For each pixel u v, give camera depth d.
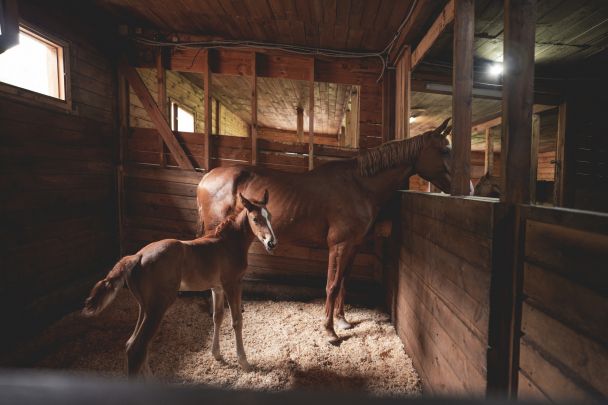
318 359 2.20
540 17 2.38
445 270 1.57
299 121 6.09
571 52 2.98
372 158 2.53
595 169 3.72
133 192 3.46
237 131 7.98
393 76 3.29
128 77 3.35
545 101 3.68
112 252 3.41
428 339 1.83
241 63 3.37
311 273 3.35
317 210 2.49
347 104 5.70
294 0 2.50
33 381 0.32
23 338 2.30
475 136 6.74
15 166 2.32
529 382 1.00
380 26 2.79
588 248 0.77
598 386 0.73
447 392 1.53
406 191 2.48
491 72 3.26
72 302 2.76
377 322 2.80
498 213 1.10
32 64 2.60
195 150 3.41
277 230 2.61
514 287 1.09
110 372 1.97
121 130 3.41
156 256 1.62
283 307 3.08
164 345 2.32
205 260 1.85
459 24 1.65
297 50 3.29
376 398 0.30
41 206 2.54
